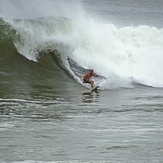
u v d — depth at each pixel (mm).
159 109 57125
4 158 33094
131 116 51688
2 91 66875
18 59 82625
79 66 86938
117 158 33500
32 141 38406
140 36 99938
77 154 34562
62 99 63312
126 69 90750
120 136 40875
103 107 57750
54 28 90688
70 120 48250
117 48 95000
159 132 42844
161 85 85250
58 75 81688
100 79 82500
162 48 100062
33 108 54719
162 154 34781
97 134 41594
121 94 72125
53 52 86938
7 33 86062
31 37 86750
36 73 80688
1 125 44375
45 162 32312
